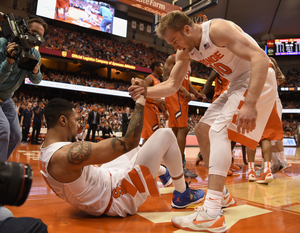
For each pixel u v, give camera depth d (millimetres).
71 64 20312
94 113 8250
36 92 16531
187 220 1115
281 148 2766
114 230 1073
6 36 1471
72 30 18734
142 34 21656
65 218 1234
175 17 1225
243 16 20359
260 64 1077
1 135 1377
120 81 20656
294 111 22094
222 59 1307
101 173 1229
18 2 16250
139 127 983
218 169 1146
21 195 419
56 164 990
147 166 1228
